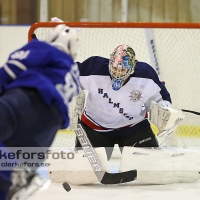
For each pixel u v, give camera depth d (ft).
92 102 43.83
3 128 17.33
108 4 81.46
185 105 62.13
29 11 81.76
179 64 61.21
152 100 43.14
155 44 60.70
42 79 18.93
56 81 19.71
